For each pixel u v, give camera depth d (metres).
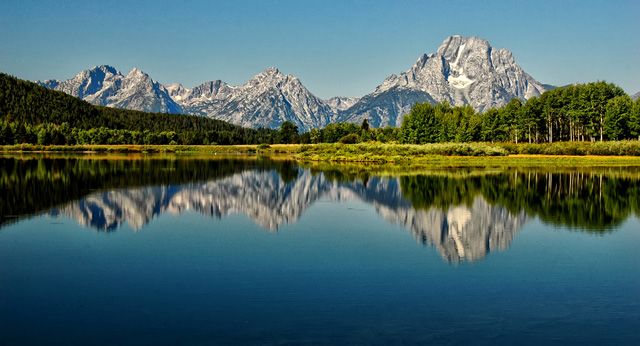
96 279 29.59
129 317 23.81
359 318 23.72
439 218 49.97
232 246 37.94
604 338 21.75
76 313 24.31
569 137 173.12
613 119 140.50
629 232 42.72
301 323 23.08
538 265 32.97
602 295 27.17
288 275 30.50
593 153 130.50
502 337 21.81
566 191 68.56
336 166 123.00
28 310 24.72
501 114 165.62
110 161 133.75
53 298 26.33
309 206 58.41
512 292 27.55
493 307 25.30
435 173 97.88
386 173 99.69
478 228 44.84
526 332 22.31
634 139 142.50
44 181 78.19
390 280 29.56
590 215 50.66
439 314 24.30
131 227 44.78
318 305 25.39
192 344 20.98
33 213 50.00
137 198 61.81
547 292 27.64
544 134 174.88
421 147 141.25
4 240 39.03
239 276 30.25
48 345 20.94
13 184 73.44
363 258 34.47
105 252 35.78
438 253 36.09
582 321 23.59
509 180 82.88
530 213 52.12
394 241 39.75
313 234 42.53
